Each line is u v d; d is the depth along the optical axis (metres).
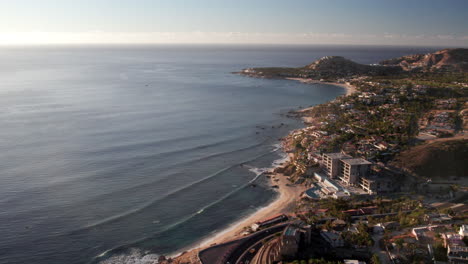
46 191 163.00
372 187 159.50
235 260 112.62
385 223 122.12
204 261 111.94
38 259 117.38
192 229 136.38
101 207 150.88
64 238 128.38
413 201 142.25
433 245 105.38
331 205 144.88
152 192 166.38
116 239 128.88
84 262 116.44
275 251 110.88
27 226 134.88
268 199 161.25
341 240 112.12
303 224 117.19
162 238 130.25
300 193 166.12
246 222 141.12
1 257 117.56
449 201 147.00
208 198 162.12
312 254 108.44
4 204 150.00
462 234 108.06
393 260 102.44
